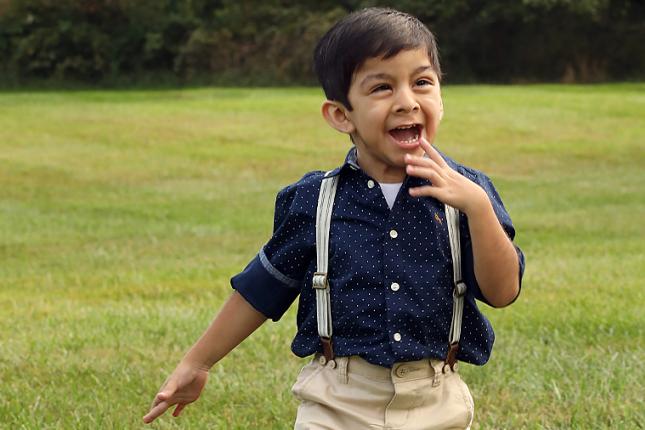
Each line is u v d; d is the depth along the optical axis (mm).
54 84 41938
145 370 5152
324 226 2842
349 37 2725
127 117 22188
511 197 13766
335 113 2840
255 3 42719
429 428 2840
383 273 2783
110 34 42906
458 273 2824
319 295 2844
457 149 18469
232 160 17656
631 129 20203
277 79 40531
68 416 4430
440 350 2846
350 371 2838
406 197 2809
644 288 7023
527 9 38406
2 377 5105
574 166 16953
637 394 4551
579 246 9578
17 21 42656
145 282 8117
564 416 4312
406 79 2705
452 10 39344
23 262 9461
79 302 7363
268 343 5602
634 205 12781
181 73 42312
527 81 39219
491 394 4637
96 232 11219
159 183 15547
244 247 10211
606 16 38844
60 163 17125
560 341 5500
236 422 4293
